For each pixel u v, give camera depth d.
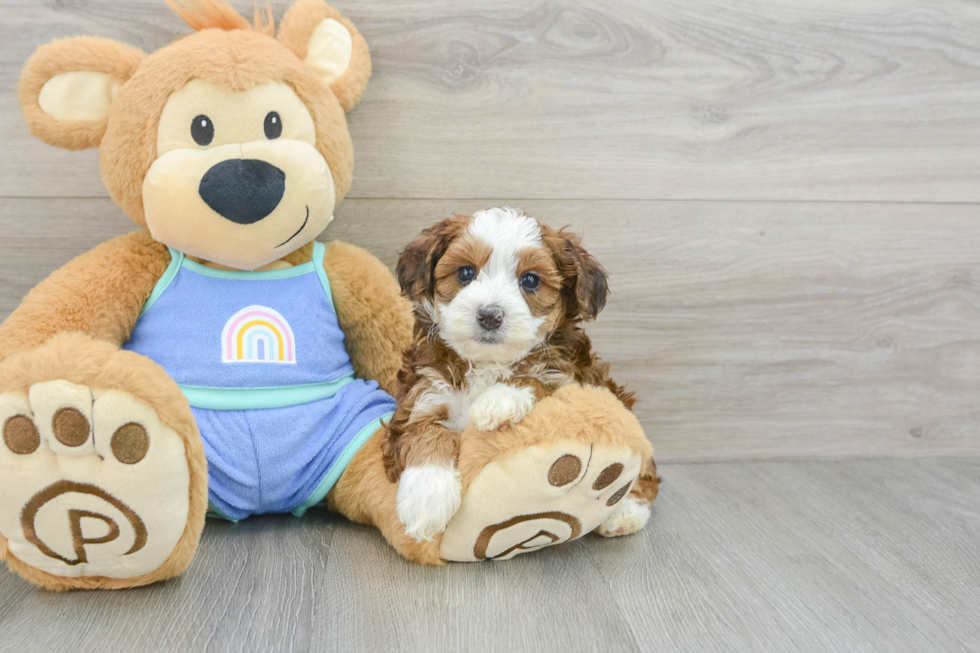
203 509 1.34
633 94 2.08
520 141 2.07
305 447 1.65
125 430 1.19
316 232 1.71
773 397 2.28
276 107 1.59
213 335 1.63
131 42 1.89
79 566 1.30
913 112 2.19
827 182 2.19
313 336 1.71
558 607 1.34
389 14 1.96
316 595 1.36
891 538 1.71
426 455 1.37
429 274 1.51
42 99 1.56
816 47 2.13
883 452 2.35
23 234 1.95
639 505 1.67
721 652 1.22
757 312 2.23
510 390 1.40
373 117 2.01
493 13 2.00
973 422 2.36
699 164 2.14
